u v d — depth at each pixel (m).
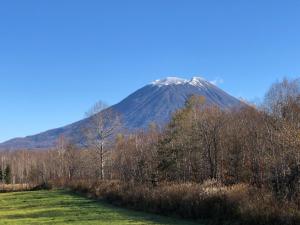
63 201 53.97
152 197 40.56
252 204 29.67
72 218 36.56
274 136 48.97
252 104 75.94
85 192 62.97
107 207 45.03
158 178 64.25
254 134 61.94
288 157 38.91
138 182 57.44
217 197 32.94
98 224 32.12
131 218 35.44
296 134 42.06
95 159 98.06
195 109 78.81
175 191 37.81
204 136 68.06
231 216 30.80
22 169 149.25
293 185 34.50
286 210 27.73
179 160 67.88
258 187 37.50
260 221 28.20
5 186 90.75
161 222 32.78
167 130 77.62
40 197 62.38
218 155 65.44
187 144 68.81
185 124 72.94
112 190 52.62
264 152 51.78
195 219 33.78
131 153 84.19
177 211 36.25
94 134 92.62
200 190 35.50
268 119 62.16
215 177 60.34
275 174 38.44
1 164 149.75
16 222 34.66
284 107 61.47
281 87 72.94
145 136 95.88
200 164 67.44
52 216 38.91
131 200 44.53
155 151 76.00
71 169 112.81
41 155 163.00
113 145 95.19
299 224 26.25
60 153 125.12
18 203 54.94
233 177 56.62
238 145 63.06
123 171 80.75
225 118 71.06
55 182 84.44
